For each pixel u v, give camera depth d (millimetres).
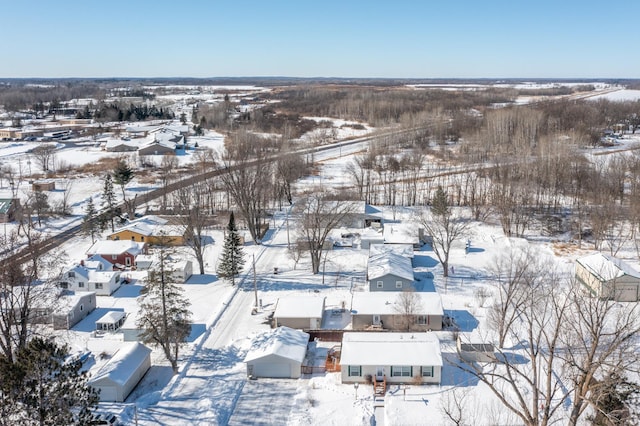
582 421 35812
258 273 69625
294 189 112375
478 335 50688
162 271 47250
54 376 31344
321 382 44344
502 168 105750
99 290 63344
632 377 38500
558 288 59125
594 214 80312
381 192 108438
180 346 49656
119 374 42969
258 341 48875
